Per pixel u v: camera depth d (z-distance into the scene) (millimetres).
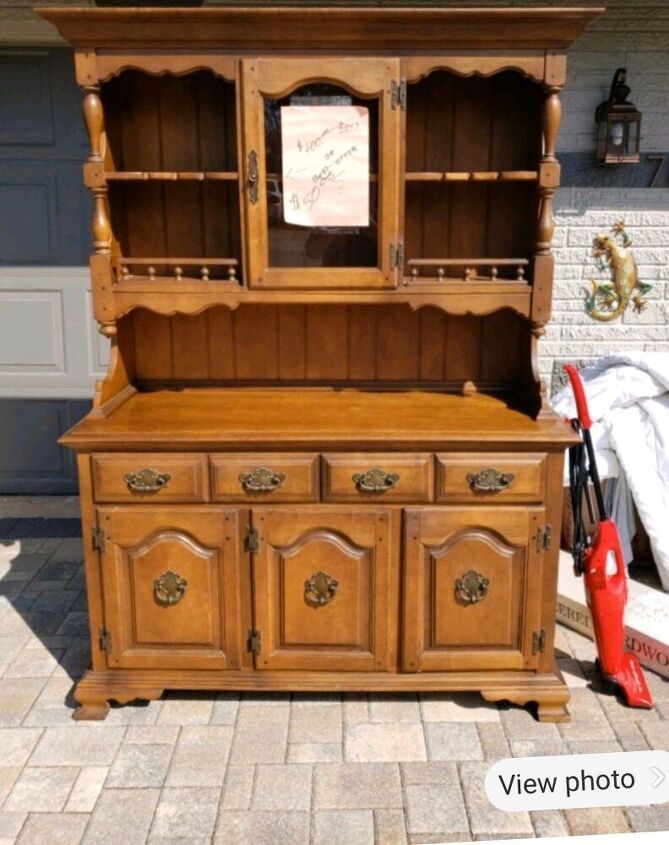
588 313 3410
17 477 3852
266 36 2062
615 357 3039
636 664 2414
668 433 2812
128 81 2361
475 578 2219
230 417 2328
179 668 2299
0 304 3637
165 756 2125
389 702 2346
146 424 2254
